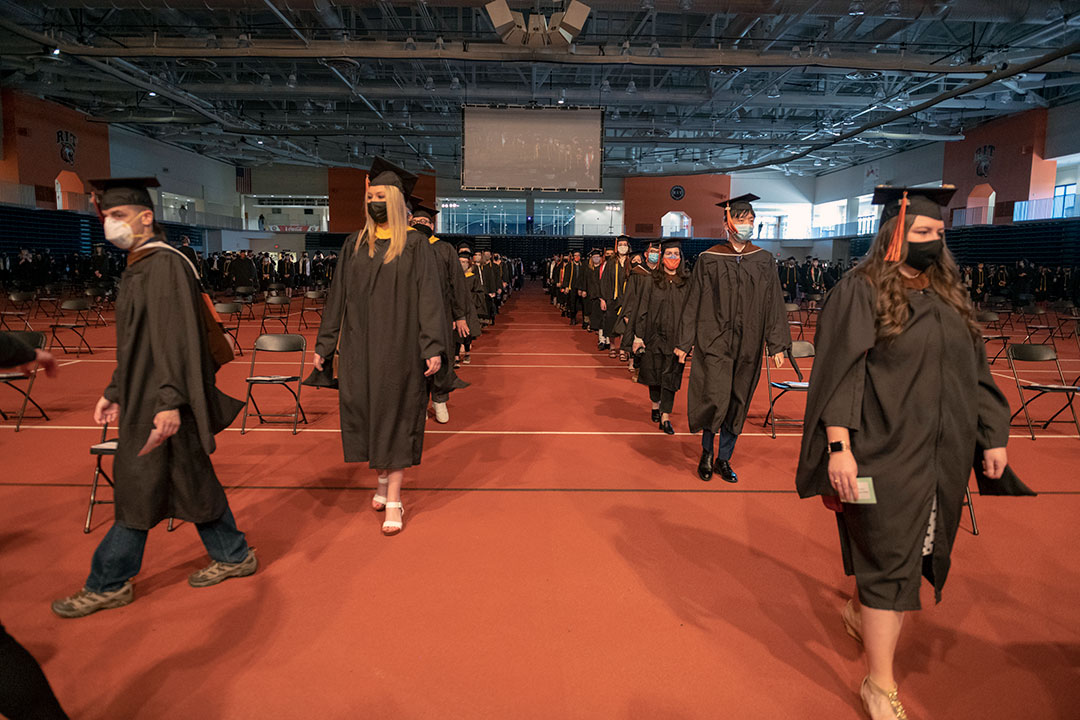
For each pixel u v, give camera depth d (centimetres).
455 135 3084
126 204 263
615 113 3088
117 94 2892
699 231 4553
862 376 209
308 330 1519
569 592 319
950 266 217
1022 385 652
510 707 235
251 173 4697
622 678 252
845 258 4234
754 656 268
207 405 280
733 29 1842
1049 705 240
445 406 680
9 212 2698
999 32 2009
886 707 221
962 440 211
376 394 368
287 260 2950
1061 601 318
